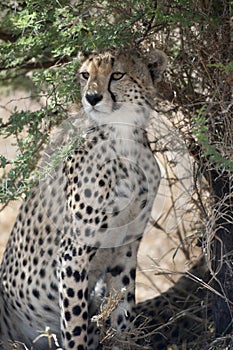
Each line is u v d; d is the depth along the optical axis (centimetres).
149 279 1574
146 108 1212
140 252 1762
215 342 1245
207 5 1234
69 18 1230
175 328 1373
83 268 1212
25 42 1269
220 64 1159
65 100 1277
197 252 1590
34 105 1683
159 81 1260
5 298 1327
